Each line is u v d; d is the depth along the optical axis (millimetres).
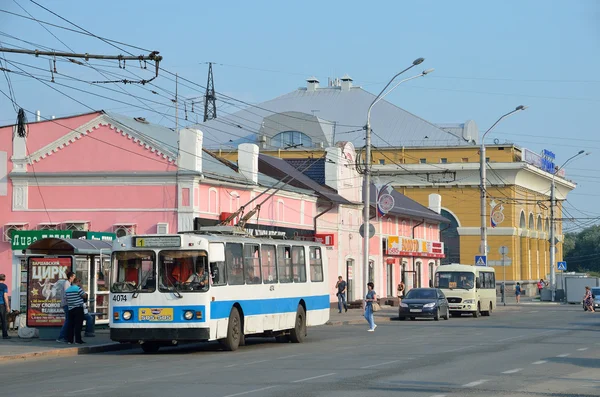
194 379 19703
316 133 102750
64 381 19594
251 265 30359
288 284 33125
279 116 103750
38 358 26688
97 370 22359
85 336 33250
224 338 28484
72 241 32250
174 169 47312
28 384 19078
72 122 48406
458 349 28906
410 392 16984
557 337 35719
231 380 19422
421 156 107625
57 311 31297
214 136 108125
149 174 47312
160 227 47188
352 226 67938
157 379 19766
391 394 16672
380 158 108375
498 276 104812
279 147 103438
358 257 68875
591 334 37906
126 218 47531
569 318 56062
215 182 49281
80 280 33500
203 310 27078
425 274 85188
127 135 47938
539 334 38031
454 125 115500
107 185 47812
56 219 48031
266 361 24562
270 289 31578
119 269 27766
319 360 24703
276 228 56031
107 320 35312
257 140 104500
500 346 30344
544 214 118812
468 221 105688
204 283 27234
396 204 78812
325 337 36500
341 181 66312
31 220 48156
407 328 43625
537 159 113812
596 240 180375
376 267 72562
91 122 48094
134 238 27750
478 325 46625
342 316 53219
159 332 27109
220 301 27859
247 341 34594
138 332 27219
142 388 17938
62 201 48094
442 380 19172
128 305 27375
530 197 112938
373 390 17328
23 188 48312
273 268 32094
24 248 34875
